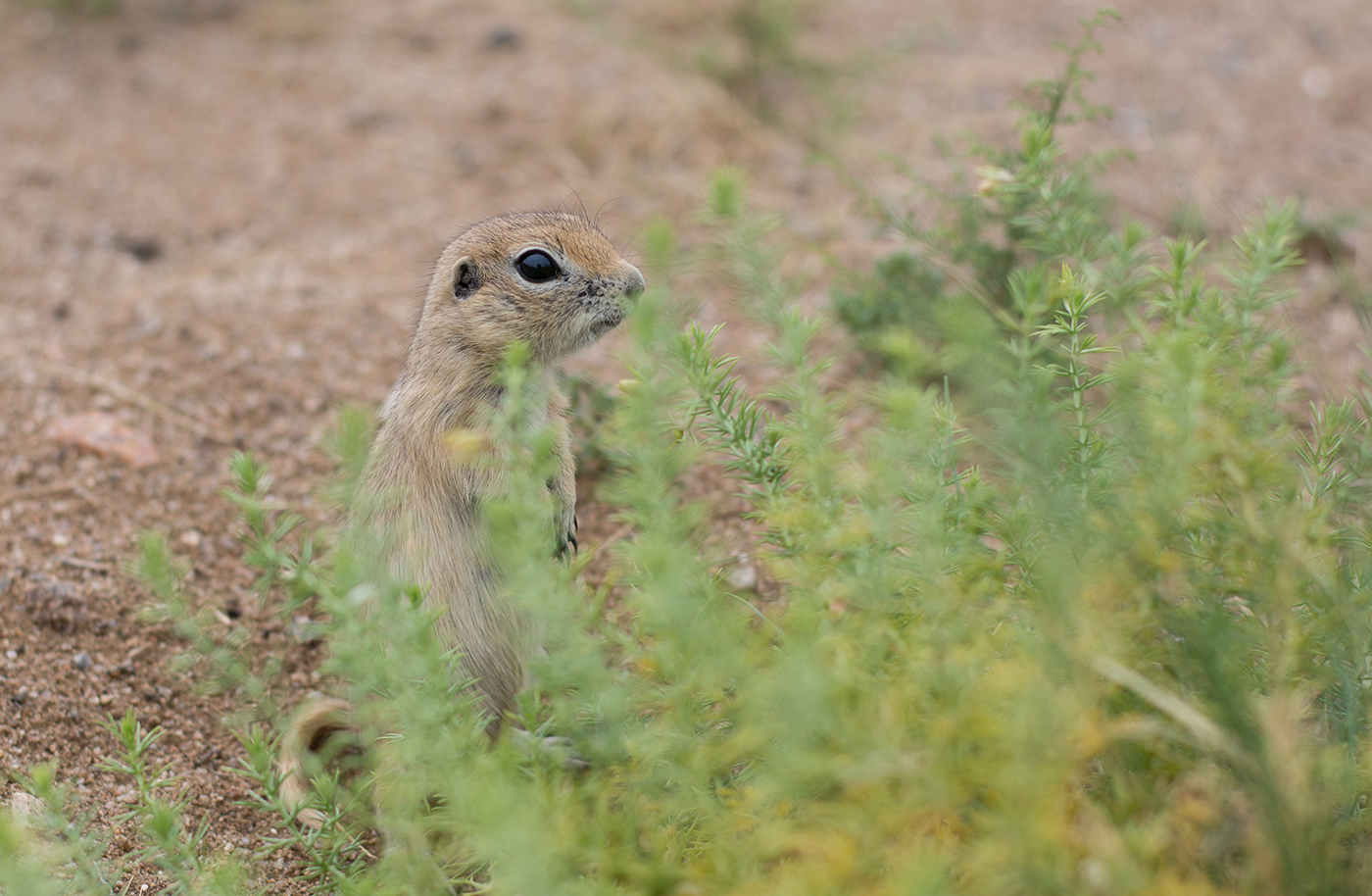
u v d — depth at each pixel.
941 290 11.97
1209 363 6.28
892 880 5.18
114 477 11.92
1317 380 11.44
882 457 6.46
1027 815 5.00
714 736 6.26
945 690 5.55
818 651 5.73
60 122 20.41
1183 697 6.11
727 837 5.84
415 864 6.48
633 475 7.24
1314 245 14.52
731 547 10.30
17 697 9.31
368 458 9.27
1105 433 7.12
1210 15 23.61
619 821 6.08
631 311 7.50
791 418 7.13
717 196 7.72
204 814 8.64
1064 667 5.55
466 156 18.86
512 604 8.66
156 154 19.39
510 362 6.56
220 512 11.68
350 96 21.03
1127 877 5.06
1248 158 17.97
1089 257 8.71
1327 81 20.61
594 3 23.70
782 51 20.08
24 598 10.18
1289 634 6.00
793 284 8.09
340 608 6.33
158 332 14.20
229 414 12.93
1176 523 6.25
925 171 17.39
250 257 16.55
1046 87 10.73
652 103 19.73
